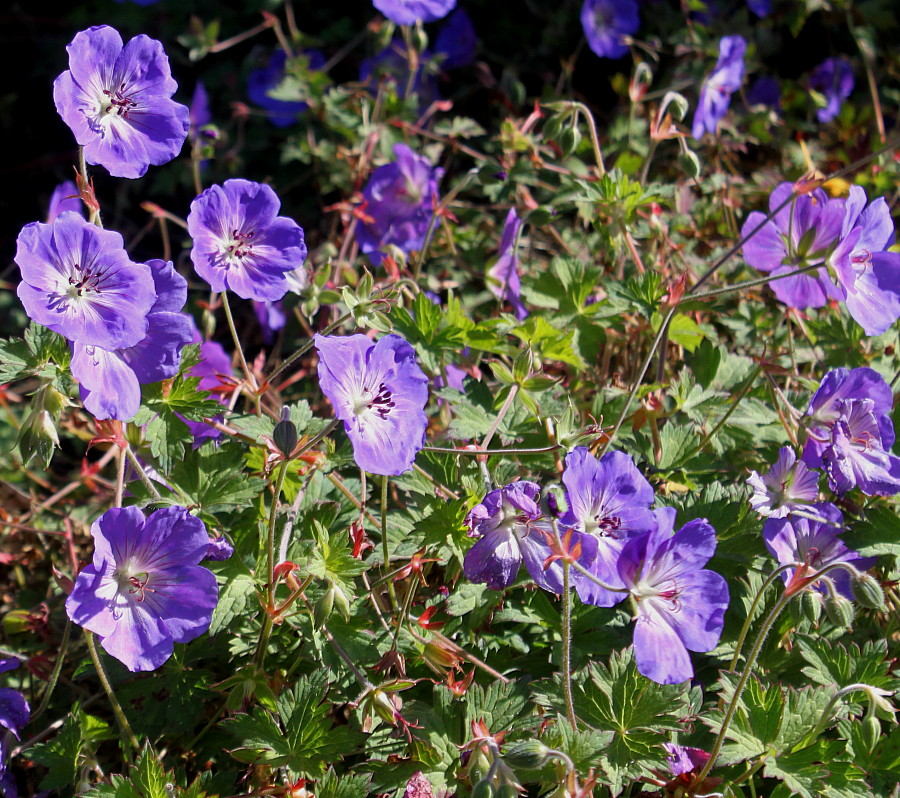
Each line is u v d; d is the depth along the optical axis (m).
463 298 1.27
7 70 1.59
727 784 0.97
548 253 1.32
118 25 1.57
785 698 0.98
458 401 1.05
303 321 1.24
